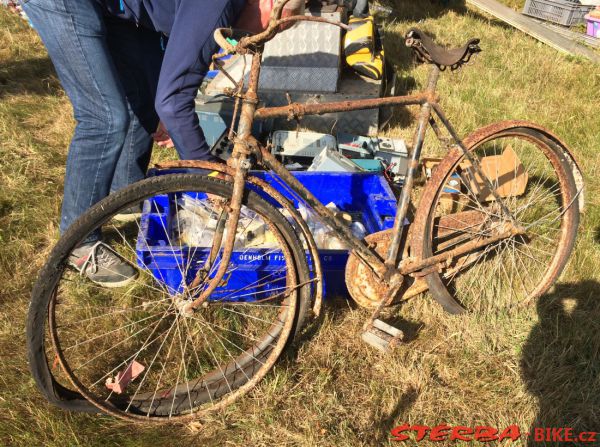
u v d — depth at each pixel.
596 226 3.05
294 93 3.78
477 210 2.53
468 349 2.30
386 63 4.79
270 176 2.90
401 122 4.27
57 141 3.84
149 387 2.07
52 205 3.09
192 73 2.14
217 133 3.52
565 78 5.28
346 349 2.29
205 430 1.94
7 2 2.17
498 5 7.81
